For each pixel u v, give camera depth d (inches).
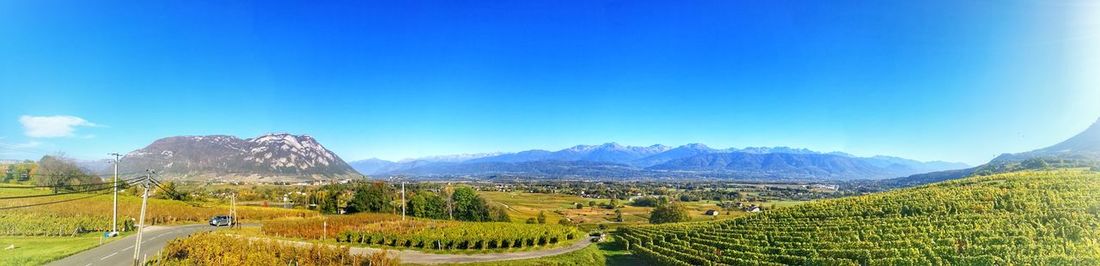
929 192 2940.5
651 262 2603.3
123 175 6092.5
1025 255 1833.2
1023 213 2266.2
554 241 3127.5
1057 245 1857.8
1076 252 1782.7
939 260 1904.5
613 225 5182.1
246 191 7509.8
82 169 5009.8
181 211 3890.3
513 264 2327.8
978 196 2618.1
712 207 7480.3
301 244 2539.4
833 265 2079.2
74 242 2447.1
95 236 2753.4
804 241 2477.9
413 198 4963.1
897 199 2918.3
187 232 3024.1
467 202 5113.2
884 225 2492.6
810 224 2827.3
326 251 2060.8
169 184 5191.9
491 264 2311.8
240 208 4404.5
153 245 2394.2
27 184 4276.6
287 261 1962.4
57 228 2768.2
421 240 2716.5
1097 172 2849.4
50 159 4643.2
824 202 3326.8
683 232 3149.6
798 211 3211.1
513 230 3176.7
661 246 2844.5
